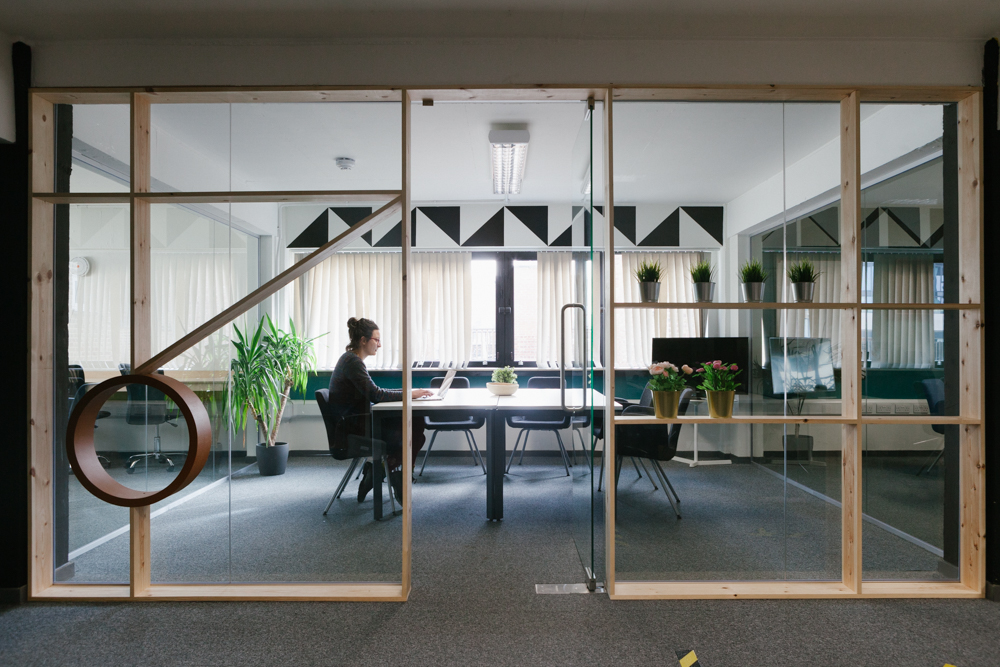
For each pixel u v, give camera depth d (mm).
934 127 2418
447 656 1800
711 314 2424
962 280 2350
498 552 2727
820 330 2451
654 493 2404
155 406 2797
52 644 1894
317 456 2668
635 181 2400
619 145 2396
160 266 2889
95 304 2561
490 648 1848
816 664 1745
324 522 2598
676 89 2262
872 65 2262
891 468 2535
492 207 5262
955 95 2314
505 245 5266
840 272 2432
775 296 2443
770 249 2430
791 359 2445
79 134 2457
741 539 2402
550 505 3576
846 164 2365
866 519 2557
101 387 2182
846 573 2355
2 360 2260
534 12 2086
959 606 2166
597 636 1923
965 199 2342
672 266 2406
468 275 5309
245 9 2053
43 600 2234
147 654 1826
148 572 2318
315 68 2264
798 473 2436
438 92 2289
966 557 2318
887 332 2531
